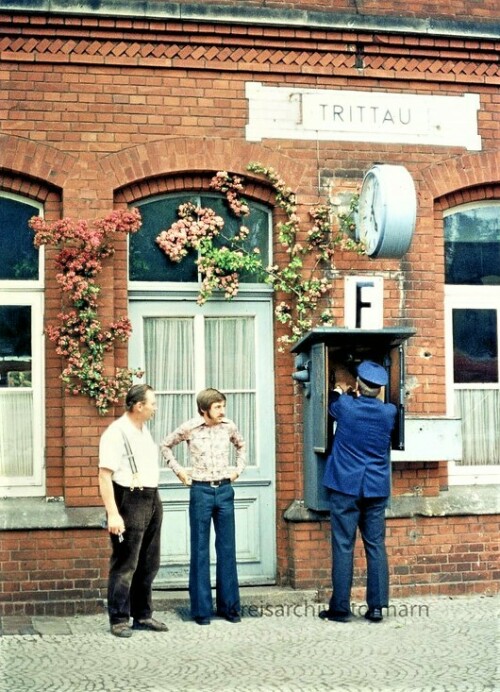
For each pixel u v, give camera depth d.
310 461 10.52
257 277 11.31
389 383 10.26
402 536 11.17
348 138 11.33
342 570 9.79
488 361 11.88
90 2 10.67
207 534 9.77
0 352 10.76
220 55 11.05
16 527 10.35
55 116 10.74
